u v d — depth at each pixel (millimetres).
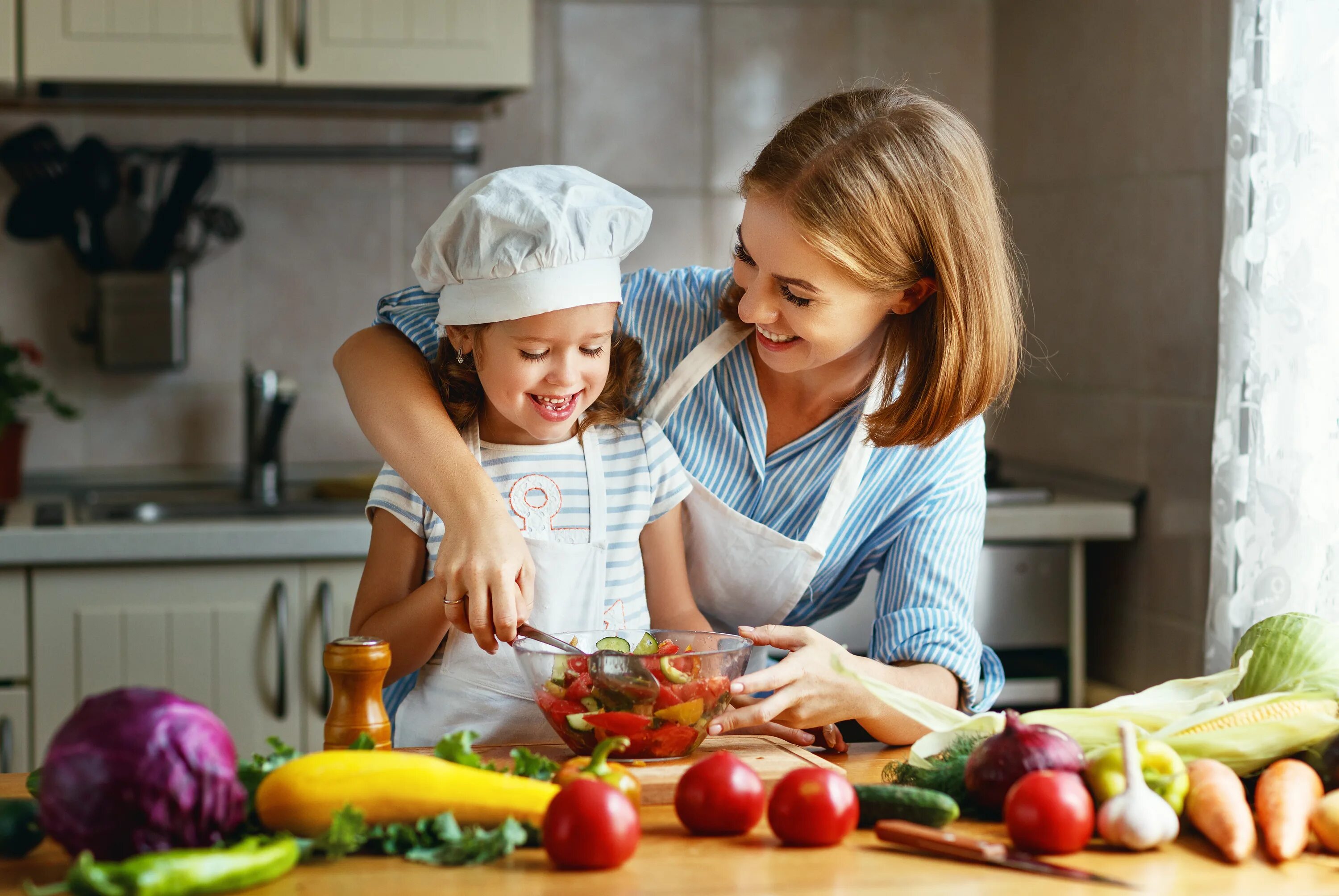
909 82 2875
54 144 2471
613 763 1032
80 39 2273
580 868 847
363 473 2703
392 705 1311
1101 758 930
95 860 793
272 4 2332
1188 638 2098
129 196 2568
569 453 1289
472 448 1274
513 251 1117
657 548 1319
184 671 2139
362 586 1252
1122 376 2320
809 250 1097
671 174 2844
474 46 2387
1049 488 2406
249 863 789
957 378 1187
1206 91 2021
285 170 2721
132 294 2564
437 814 874
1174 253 2127
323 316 2764
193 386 2727
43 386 2609
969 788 952
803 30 2852
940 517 1313
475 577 1031
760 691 1082
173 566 2121
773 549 1328
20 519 2191
